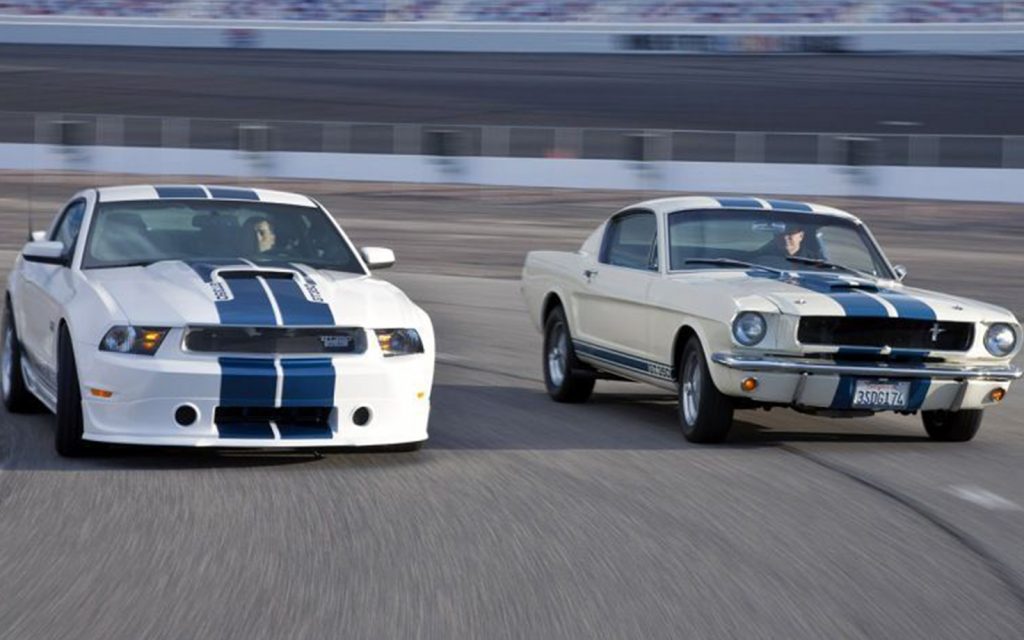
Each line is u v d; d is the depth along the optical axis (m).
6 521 6.44
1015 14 64.94
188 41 69.94
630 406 10.90
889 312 8.67
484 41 67.06
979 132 45.34
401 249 25.33
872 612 5.23
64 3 73.56
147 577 5.54
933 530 6.66
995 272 22.86
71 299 8.02
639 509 6.99
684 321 9.12
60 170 41.84
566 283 10.94
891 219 31.31
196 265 8.32
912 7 66.00
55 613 5.04
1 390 10.18
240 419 7.66
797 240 9.97
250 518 6.57
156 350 7.53
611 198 36.06
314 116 49.94
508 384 11.86
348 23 69.19
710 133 40.88
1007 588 5.61
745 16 67.69
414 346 7.96
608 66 61.44
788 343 8.62
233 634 4.82
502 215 32.09
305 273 8.34
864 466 8.37
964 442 9.42
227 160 41.19
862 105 50.44
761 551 6.16
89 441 7.68
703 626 5.01
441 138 41.28
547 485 7.54
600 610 5.19
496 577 5.63
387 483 7.47
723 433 9.00
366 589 5.41
